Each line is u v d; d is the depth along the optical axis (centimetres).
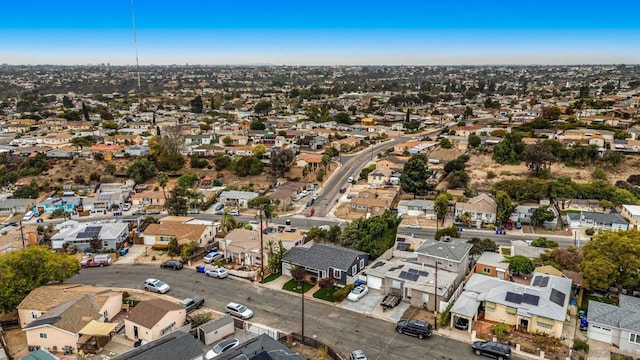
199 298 5159
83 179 11794
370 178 10956
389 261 5947
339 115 19588
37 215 9406
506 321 4572
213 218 8838
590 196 9088
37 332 4278
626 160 11294
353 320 4772
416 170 9750
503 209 7988
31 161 12538
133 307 5062
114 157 13150
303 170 11700
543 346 4178
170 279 5888
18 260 5100
